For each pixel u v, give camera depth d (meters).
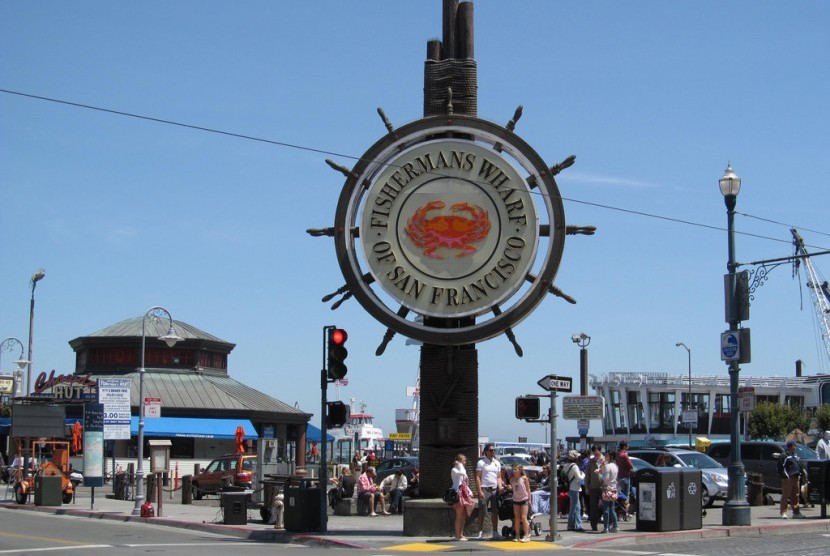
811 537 22.44
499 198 23.14
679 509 22.61
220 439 57.56
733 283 25.77
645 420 103.88
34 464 39.34
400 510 30.97
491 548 19.50
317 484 27.59
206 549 19.22
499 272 22.97
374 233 23.30
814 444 70.88
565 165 23.48
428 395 23.06
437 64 24.23
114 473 40.81
